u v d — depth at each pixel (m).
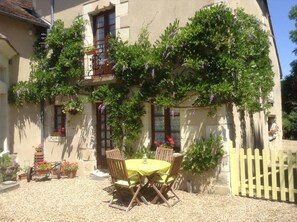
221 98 6.26
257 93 7.20
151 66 6.84
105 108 8.20
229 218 4.96
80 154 8.66
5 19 8.91
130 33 7.80
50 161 9.27
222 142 6.30
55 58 9.07
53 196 6.41
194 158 6.37
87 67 8.40
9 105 9.02
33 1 10.16
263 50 7.57
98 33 8.80
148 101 7.27
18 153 9.06
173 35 6.78
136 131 7.40
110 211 5.41
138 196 6.14
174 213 5.25
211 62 6.26
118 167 5.52
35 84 9.12
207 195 6.30
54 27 8.96
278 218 4.91
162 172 5.71
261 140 8.95
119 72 7.47
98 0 8.47
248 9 8.23
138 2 7.70
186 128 6.78
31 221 4.97
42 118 9.52
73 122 8.87
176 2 7.08
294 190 5.65
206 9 6.34
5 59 8.80
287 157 5.75
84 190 6.82
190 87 6.47
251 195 6.05
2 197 6.39
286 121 19.58
